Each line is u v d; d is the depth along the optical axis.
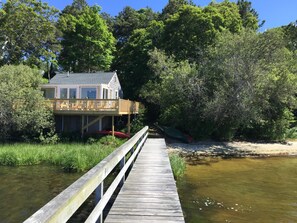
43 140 17.92
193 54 28.25
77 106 18.92
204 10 29.97
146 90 27.09
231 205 8.04
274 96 21.02
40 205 7.89
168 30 31.22
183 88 21.39
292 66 21.83
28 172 11.72
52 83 25.14
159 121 26.45
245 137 23.34
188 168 13.39
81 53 40.09
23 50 33.62
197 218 7.02
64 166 12.16
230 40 20.89
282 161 15.58
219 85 20.22
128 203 5.17
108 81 25.45
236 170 13.05
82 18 39.81
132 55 35.06
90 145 16.91
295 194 9.18
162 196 5.62
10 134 18.69
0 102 17.16
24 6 30.92
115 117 25.89
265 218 7.05
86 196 2.73
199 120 21.47
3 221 6.80
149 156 10.66
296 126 26.55
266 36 20.19
